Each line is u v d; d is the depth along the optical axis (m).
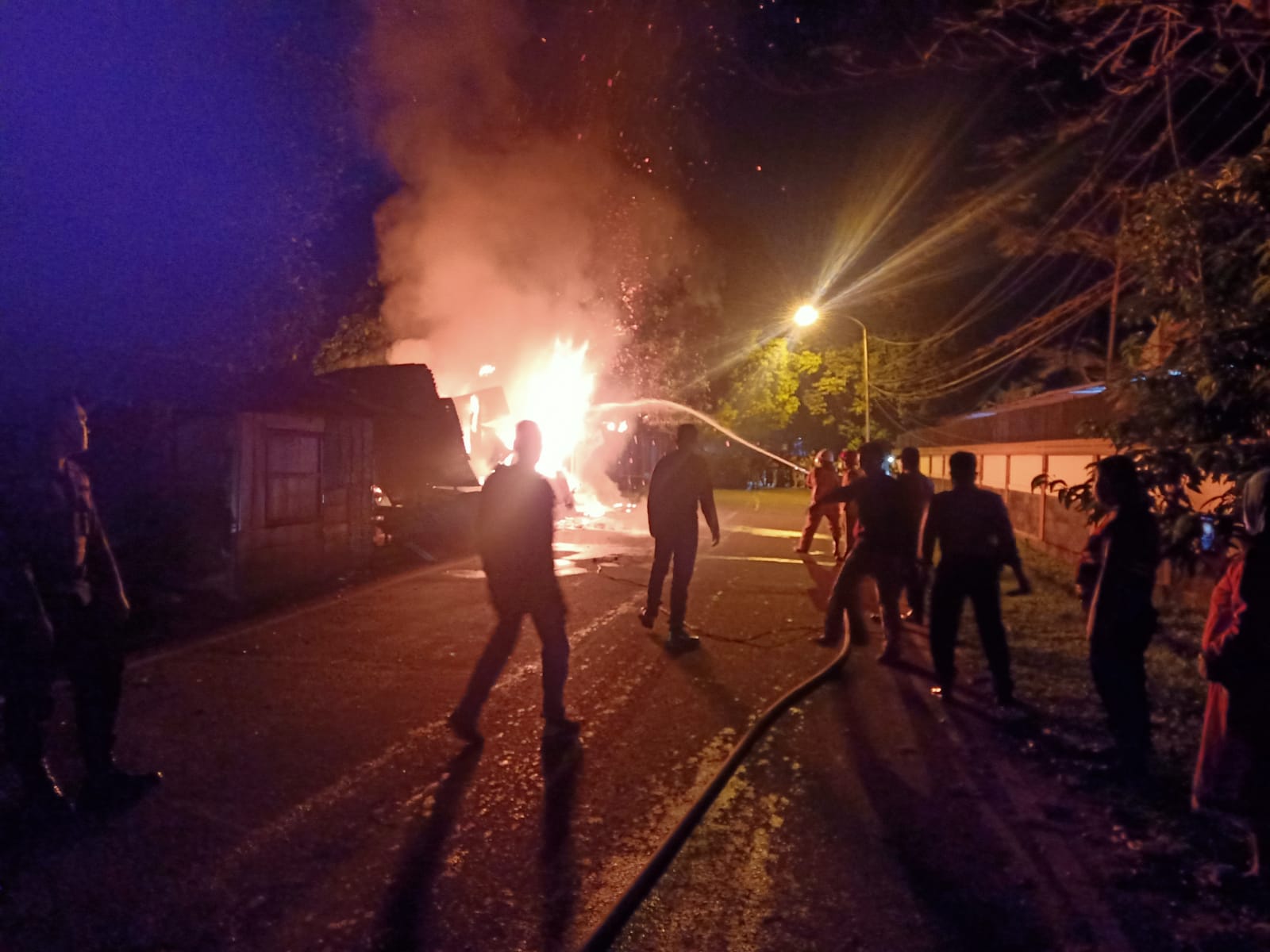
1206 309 6.62
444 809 4.79
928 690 7.21
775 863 4.27
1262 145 6.48
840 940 3.63
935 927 3.72
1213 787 4.12
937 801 5.00
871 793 5.11
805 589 12.24
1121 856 4.36
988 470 23.09
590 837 4.50
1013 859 4.32
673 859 4.30
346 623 9.50
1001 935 3.66
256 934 3.58
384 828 4.55
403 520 15.25
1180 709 6.54
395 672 7.52
